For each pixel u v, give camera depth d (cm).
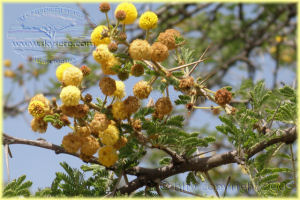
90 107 308
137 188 348
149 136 320
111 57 296
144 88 300
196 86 329
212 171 511
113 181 357
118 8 306
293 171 339
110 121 303
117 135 299
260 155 345
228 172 503
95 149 301
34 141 334
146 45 287
